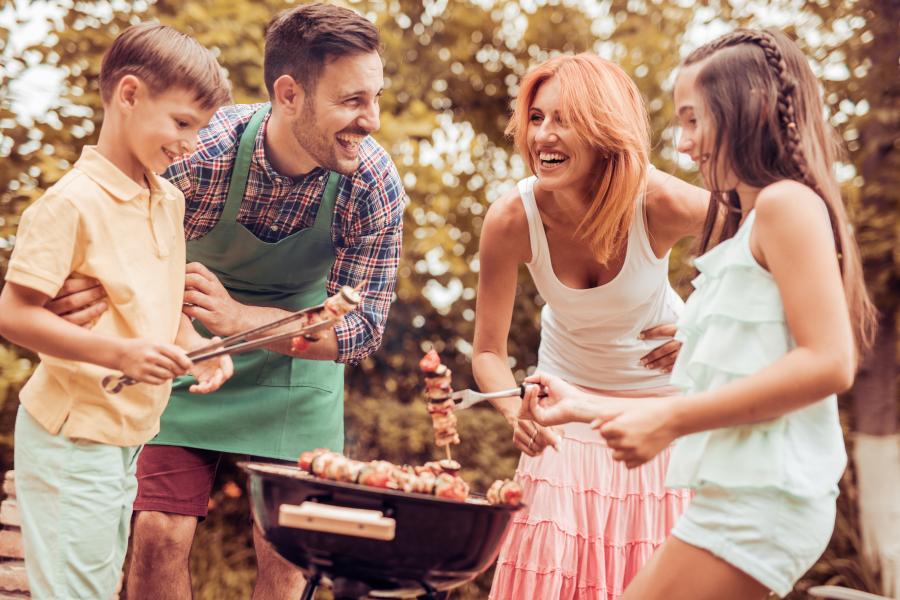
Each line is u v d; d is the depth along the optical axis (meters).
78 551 2.24
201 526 4.99
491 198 6.32
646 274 2.81
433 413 2.27
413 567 1.99
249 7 5.01
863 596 2.71
